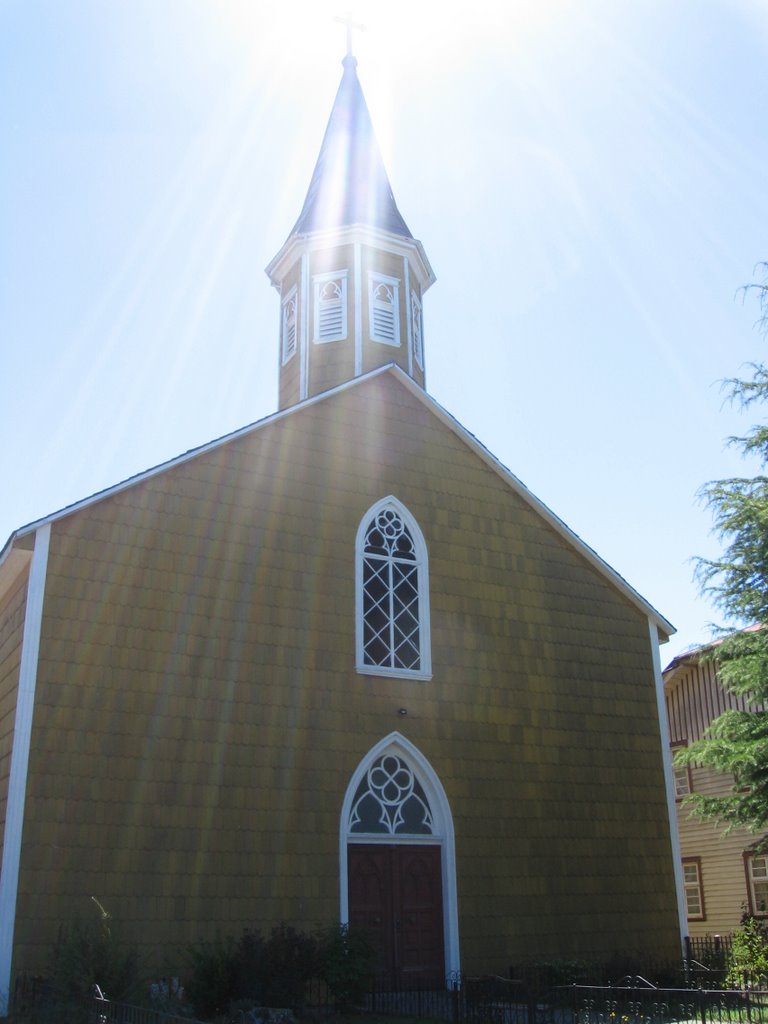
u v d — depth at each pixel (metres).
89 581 16.52
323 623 18.33
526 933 18.55
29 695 15.53
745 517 18.23
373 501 19.75
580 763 20.38
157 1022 10.13
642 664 22.09
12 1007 13.76
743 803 18.33
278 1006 14.41
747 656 18.80
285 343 24.58
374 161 25.64
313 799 17.23
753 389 18.53
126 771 15.88
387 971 17.08
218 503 18.06
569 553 21.97
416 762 18.53
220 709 16.91
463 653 19.77
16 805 14.97
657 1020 14.28
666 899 20.38
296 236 24.30
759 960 19.41
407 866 17.91
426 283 25.72
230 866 16.19
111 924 15.06
